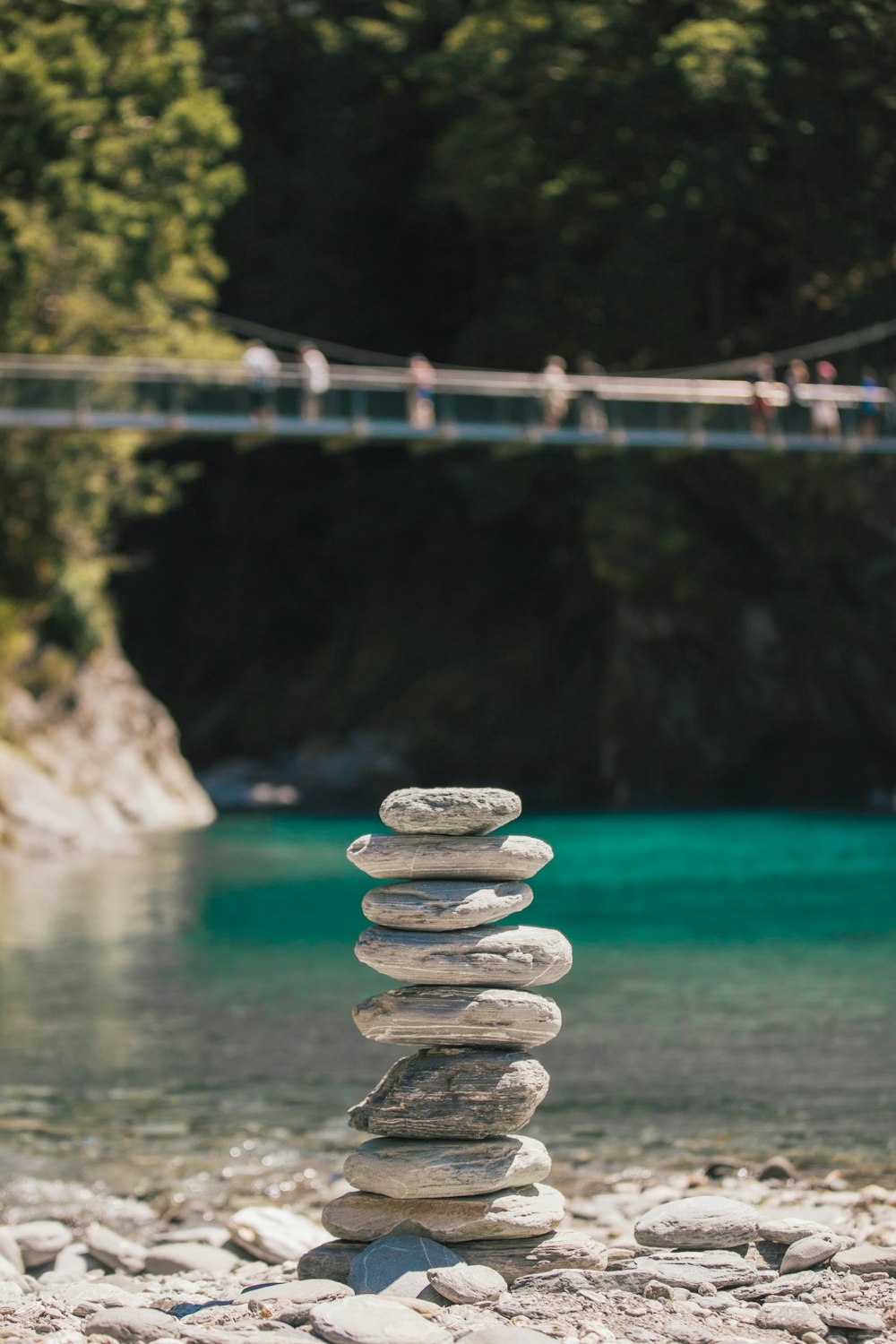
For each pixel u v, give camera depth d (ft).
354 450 171.42
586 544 147.95
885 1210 23.12
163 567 176.96
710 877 76.79
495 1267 18.02
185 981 47.21
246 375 82.43
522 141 137.80
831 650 142.41
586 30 135.44
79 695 112.88
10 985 46.55
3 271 100.07
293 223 169.48
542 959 18.98
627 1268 17.76
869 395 95.66
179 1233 23.48
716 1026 38.78
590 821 119.14
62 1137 29.32
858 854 89.20
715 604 145.28
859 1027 38.45
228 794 154.20
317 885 75.46
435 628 166.71
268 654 175.63
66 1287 18.94
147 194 107.86
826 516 134.82
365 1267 17.65
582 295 139.13
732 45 124.67
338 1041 37.88
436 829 19.07
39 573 112.98
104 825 107.04
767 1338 15.53
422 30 157.28
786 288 136.77
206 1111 31.17
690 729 148.66
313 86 165.68
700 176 127.44
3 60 96.53
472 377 106.63
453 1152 18.45
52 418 79.00
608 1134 28.89
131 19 107.34
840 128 128.57
